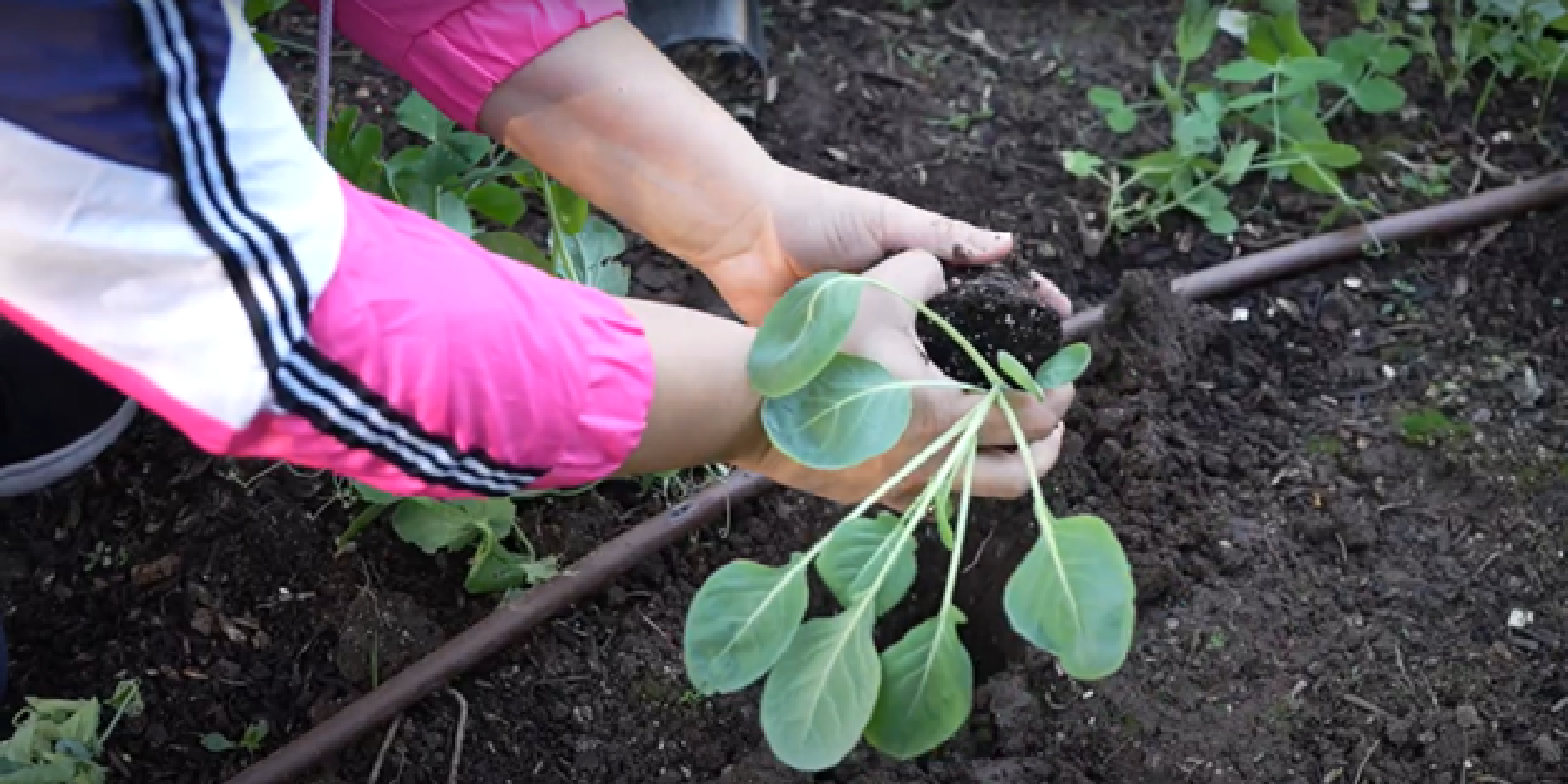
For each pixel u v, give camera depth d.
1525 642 1.62
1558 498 1.75
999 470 1.32
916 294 1.33
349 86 2.24
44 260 0.89
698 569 1.77
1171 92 2.13
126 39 0.84
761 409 1.18
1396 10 2.34
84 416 1.81
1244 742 1.55
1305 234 2.09
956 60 2.33
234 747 1.65
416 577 1.76
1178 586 1.69
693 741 1.64
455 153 1.83
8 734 1.67
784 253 1.43
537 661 1.69
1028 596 1.11
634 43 1.37
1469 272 2.02
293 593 1.76
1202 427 1.84
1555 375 1.89
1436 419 1.83
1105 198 2.13
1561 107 2.22
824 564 1.20
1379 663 1.61
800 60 2.31
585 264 1.85
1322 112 2.24
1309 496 1.77
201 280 0.91
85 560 1.80
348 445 1.01
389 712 1.64
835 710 1.12
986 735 1.62
